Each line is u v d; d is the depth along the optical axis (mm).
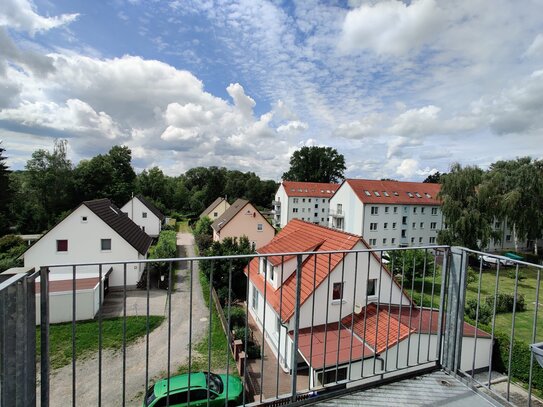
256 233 27203
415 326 8164
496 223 28219
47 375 2086
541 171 27578
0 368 1768
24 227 38062
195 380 6699
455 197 25844
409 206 33250
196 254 27625
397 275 17438
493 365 10227
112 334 11664
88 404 7812
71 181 42500
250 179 70750
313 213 46531
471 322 12336
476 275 22266
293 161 59406
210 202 67438
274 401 2707
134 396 8078
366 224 31688
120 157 50594
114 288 17109
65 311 12766
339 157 58344
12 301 1861
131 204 35531
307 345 8344
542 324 13781
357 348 8070
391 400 2838
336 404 2770
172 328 12195
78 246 16766
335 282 9547
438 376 3254
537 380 9172
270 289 11031
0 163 35312
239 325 12328
